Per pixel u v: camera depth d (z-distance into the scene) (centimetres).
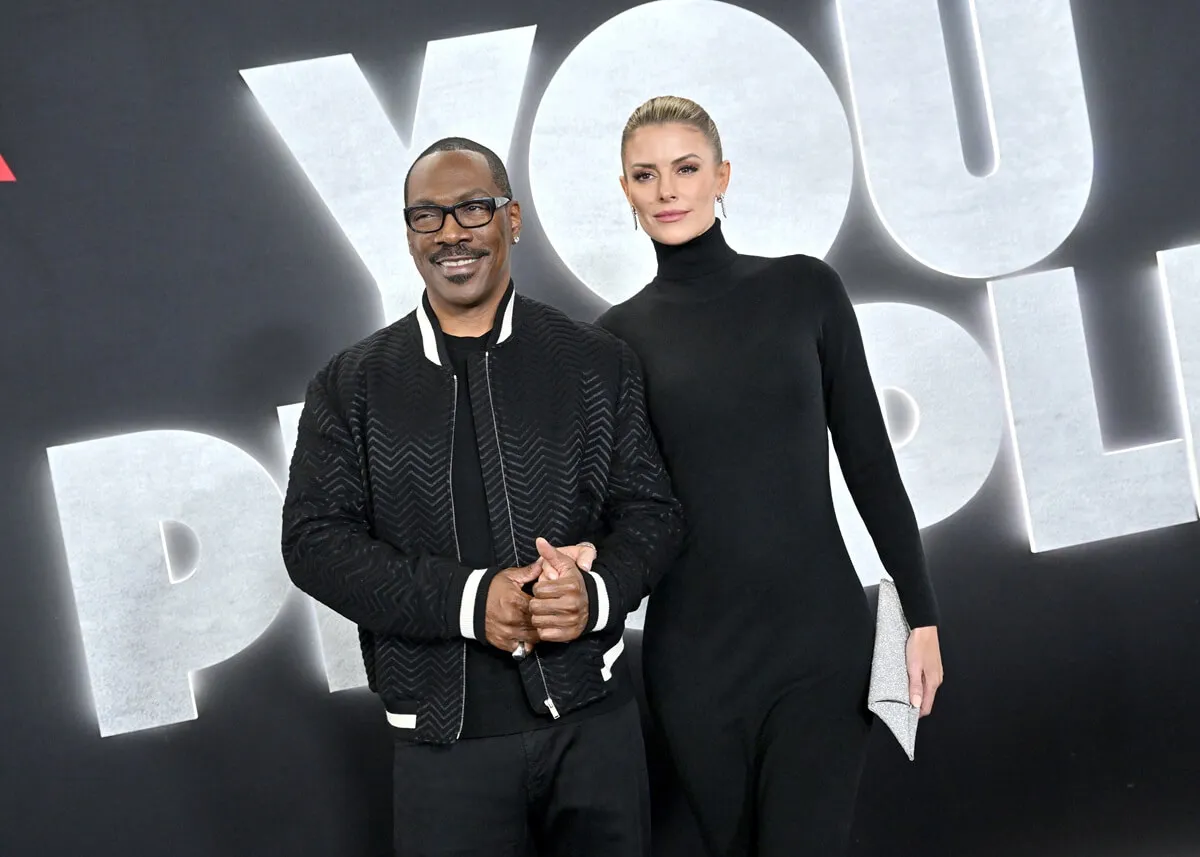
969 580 268
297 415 255
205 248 257
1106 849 270
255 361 258
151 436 253
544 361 186
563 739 178
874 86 261
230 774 260
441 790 177
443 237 180
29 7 254
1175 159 271
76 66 254
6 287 255
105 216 256
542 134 257
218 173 257
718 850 203
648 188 200
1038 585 269
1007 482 269
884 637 196
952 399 264
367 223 255
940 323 263
